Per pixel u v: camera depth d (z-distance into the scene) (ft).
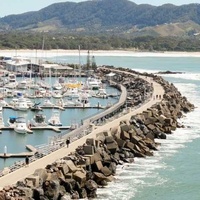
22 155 327.26
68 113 528.63
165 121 427.74
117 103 544.62
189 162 330.95
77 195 250.16
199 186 283.59
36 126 435.53
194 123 466.29
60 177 248.11
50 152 299.17
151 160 334.24
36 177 233.76
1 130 426.92
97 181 277.03
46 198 230.27
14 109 539.29
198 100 616.39
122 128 352.69
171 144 381.40
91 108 562.66
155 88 645.92
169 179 294.05
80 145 312.29
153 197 264.31
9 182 235.20
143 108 476.13
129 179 290.97
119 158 324.39
